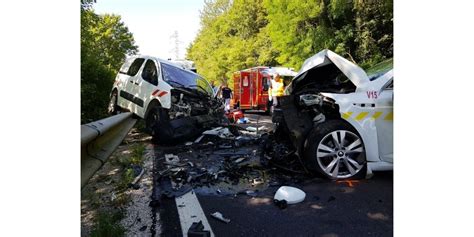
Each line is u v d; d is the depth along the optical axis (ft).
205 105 29.43
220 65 127.24
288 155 16.81
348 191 13.33
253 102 62.85
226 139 25.88
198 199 12.85
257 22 115.14
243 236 9.63
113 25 83.97
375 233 9.68
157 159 20.12
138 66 30.09
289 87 18.43
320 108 15.85
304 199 12.48
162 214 11.36
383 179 14.84
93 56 35.32
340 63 15.42
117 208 11.95
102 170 17.28
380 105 14.74
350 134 14.79
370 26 54.29
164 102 25.40
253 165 17.46
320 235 9.62
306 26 64.34
